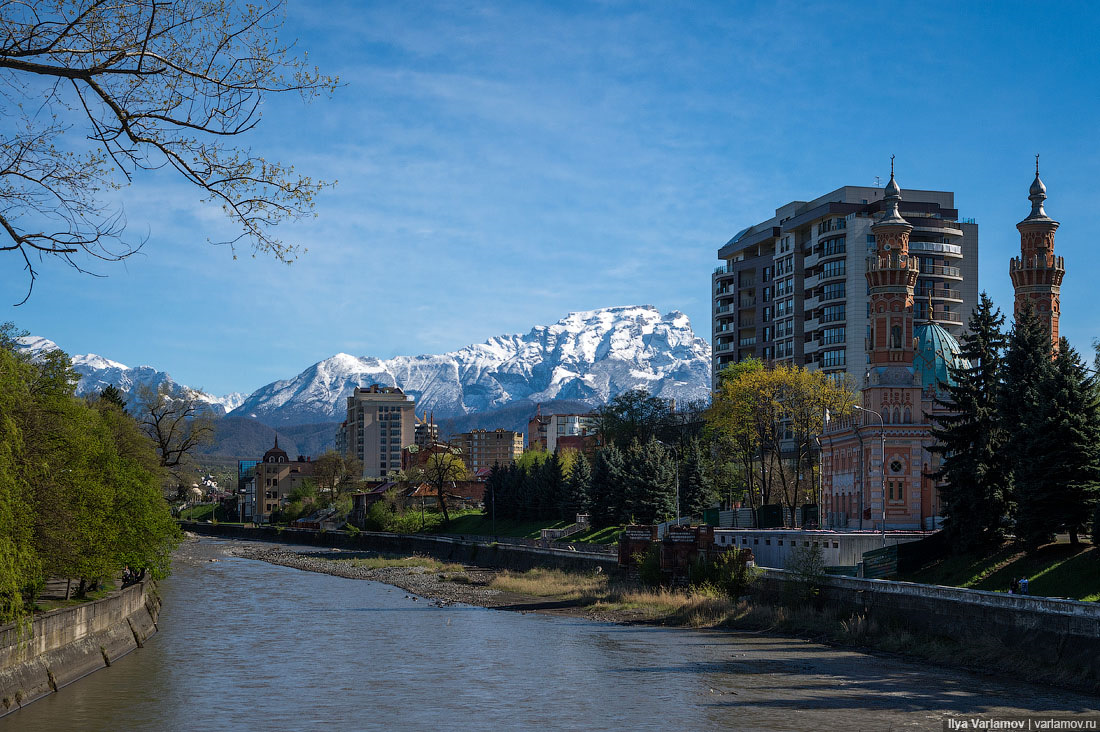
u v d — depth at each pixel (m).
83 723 38.50
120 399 112.25
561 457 172.12
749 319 190.25
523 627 70.75
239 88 19.16
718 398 139.12
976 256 165.38
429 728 38.06
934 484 93.69
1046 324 105.75
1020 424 68.19
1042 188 107.31
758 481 144.38
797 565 71.44
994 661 49.16
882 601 61.38
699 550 86.56
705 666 51.97
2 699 40.06
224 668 52.25
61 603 56.38
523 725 38.50
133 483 63.94
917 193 169.75
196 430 114.31
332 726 38.44
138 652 58.09
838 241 160.88
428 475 194.38
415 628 70.56
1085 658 44.69
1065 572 60.06
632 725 38.25
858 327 156.50
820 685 46.06
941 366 98.69
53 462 47.72
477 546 142.25
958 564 69.81
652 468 127.94
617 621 73.88
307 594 99.06
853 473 101.19
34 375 49.69
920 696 43.12
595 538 128.75
